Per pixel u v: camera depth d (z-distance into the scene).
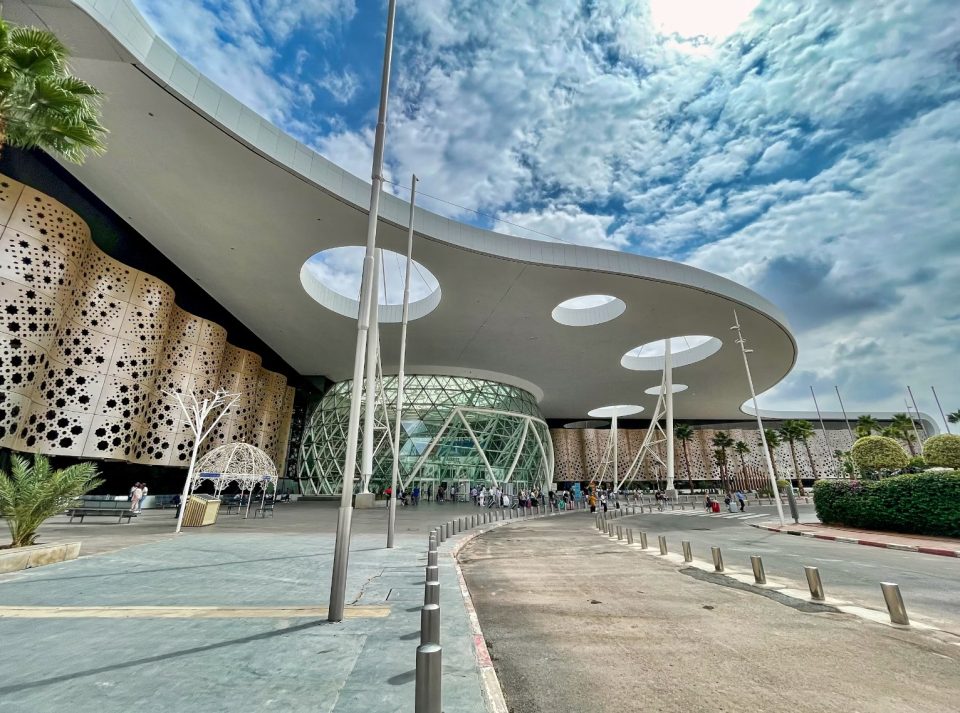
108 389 23.81
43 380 20.98
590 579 9.18
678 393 55.19
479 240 23.52
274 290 29.44
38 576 7.68
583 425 76.94
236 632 4.88
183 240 24.42
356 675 3.77
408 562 9.55
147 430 27.59
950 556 12.30
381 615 5.57
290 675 3.76
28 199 19.78
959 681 4.29
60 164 20.48
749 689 4.12
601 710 3.73
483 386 47.62
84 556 9.68
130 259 26.28
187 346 29.86
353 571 8.48
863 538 15.54
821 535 17.05
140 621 5.26
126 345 24.75
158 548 11.01
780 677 4.39
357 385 6.14
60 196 21.69
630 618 6.41
